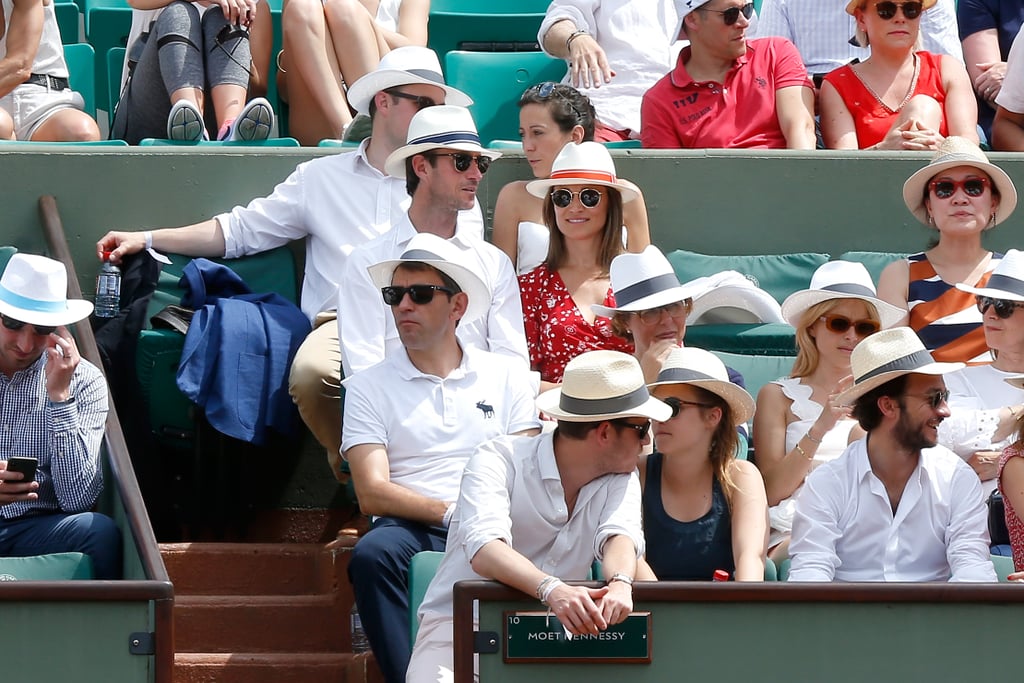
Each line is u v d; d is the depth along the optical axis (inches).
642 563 654.5
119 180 970.7
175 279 915.4
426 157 867.4
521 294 888.9
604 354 636.1
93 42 1268.5
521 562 597.0
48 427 737.0
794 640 598.5
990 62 1131.3
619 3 1139.9
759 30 1165.1
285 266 953.5
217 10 1062.4
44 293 745.6
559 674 594.6
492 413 770.8
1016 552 700.0
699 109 1032.8
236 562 840.9
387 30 1157.1
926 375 681.0
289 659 775.7
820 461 767.1
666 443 687.7
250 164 974.4
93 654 593.6
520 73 1160.2
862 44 1066.7
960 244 893.2
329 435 858.1
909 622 600.7
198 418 889.5
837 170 1001.5
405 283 762.2
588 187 872.9
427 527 722.8
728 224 1001.5
